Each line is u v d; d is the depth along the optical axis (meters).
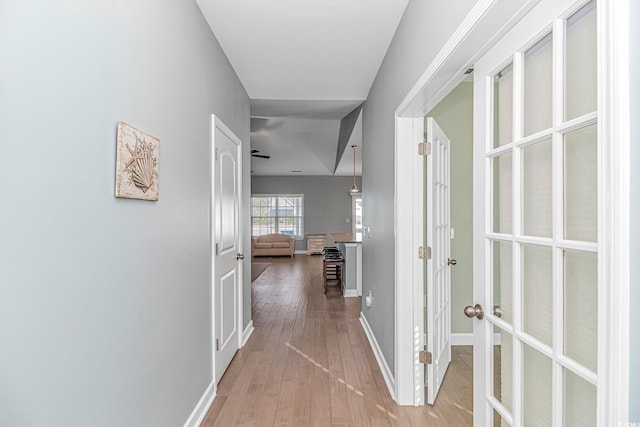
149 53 1.52
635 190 0.70
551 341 1.04
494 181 1.37
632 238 0.70
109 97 1.21
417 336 2.32
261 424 2.10
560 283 0.98
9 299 0.82
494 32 1.23
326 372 2.79
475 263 1.45
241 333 3.34
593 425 0.88
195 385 2.10
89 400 1.11
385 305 2.74
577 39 0.93
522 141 1.15
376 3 2.14
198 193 2.17
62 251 0.98
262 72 3.21
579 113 0.92
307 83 3.48
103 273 1.18
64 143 0.99
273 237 11.44
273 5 2.17
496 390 1.36
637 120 0.69
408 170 2.35
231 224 3.02
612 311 0.73
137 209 1.41
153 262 1.55
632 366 0.71
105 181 1.18
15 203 0.83
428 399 2.31
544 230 1.08
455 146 3.37
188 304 1.99
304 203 12.18
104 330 1.19
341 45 2.69
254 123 6.75
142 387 1.46
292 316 4.39
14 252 0.83
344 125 6.11
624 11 0.71
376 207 3.20
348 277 5.50
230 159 2.99
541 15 1.04
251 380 2.66
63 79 0.98
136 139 1.36
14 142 0.83
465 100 3.37
